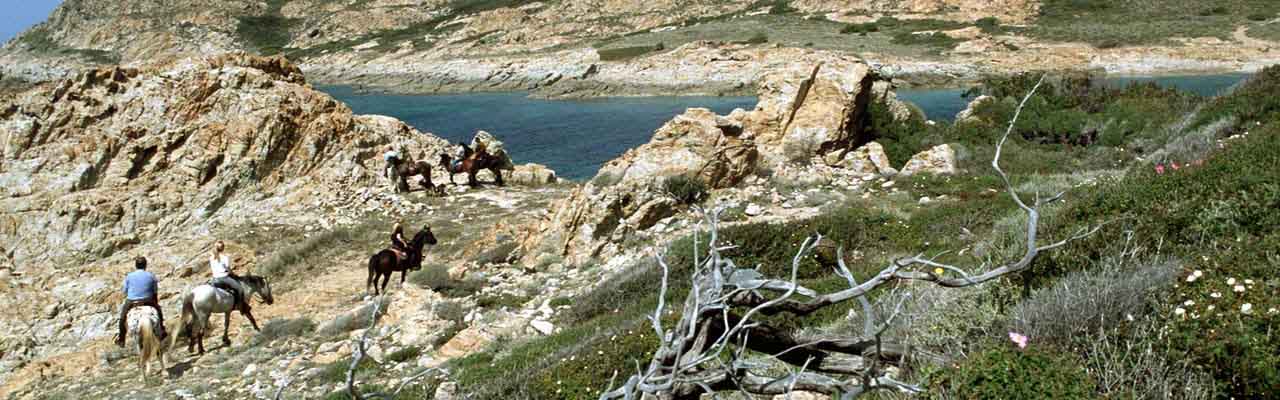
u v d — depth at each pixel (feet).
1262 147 41.57
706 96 299.99
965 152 102.63
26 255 104.01
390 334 58.95
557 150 184.55
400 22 604.90
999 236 44.75
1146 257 31.71
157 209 112.37
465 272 78.48
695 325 15.60
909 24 398.83
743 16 467.11
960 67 309.42
